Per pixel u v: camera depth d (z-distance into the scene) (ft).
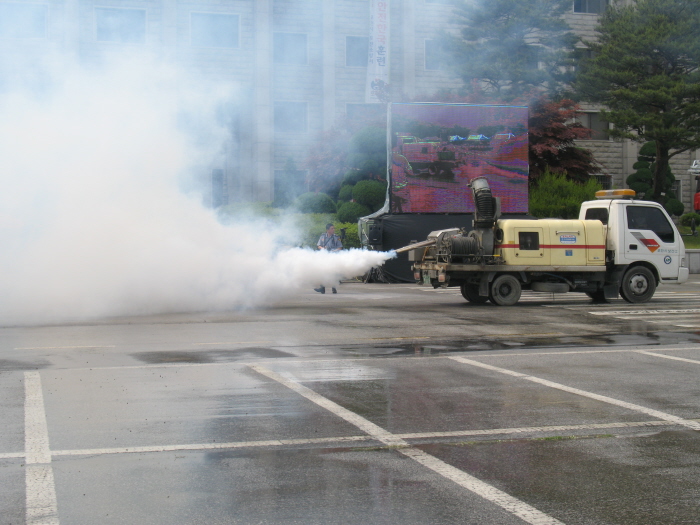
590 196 90.58
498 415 22.07
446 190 81.10
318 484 16.10
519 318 45.88
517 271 53.06
